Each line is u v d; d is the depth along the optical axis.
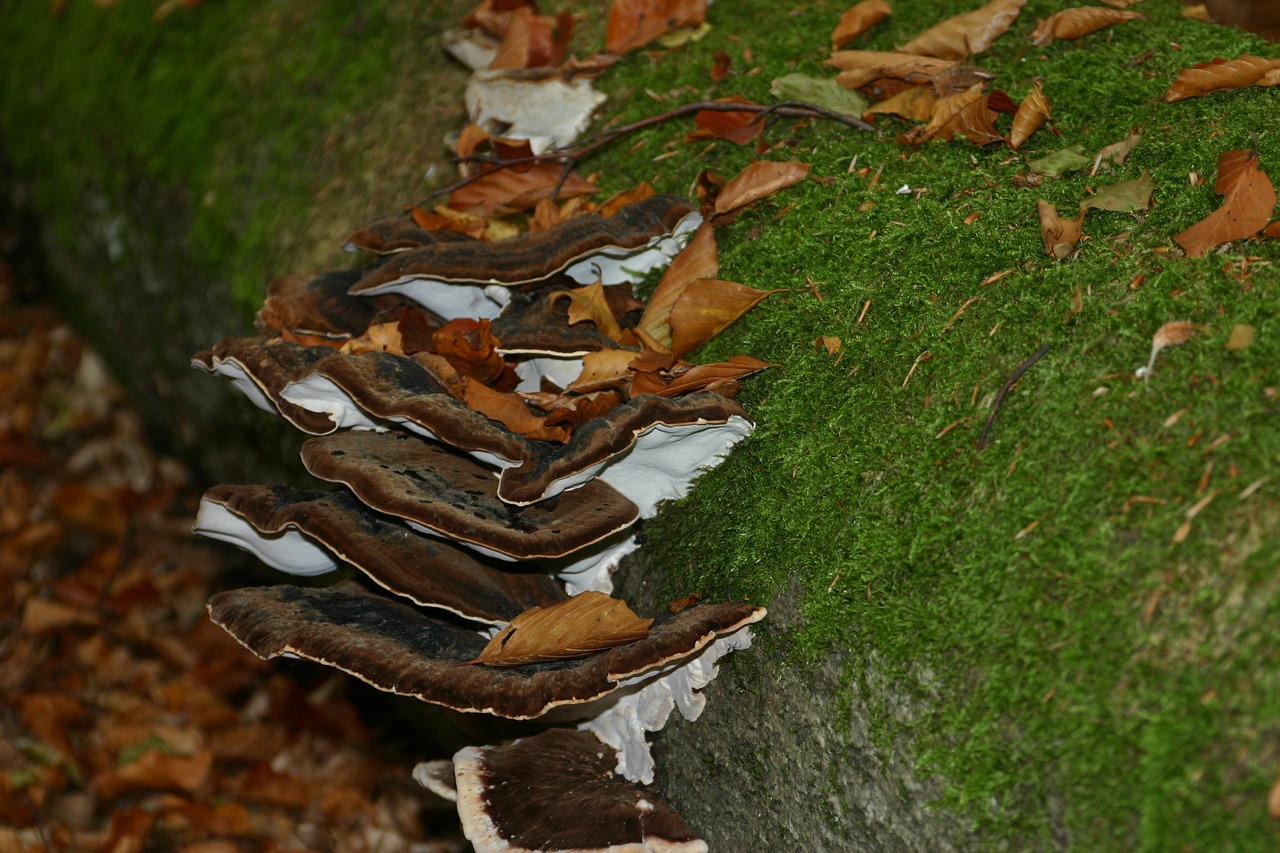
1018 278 2.26
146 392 5.10
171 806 3.98
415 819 4.22
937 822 1.87
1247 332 1.85
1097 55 2.89
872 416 2.26
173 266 4.47
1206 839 1.55
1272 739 1.52
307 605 2.41
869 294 2.44
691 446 2.39
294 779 4.26
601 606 2.13
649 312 2.69
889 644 1.97
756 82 3.29
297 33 4.55
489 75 3.54
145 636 4.79
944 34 3.08
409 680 2.15
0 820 3.76
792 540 2.23
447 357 2.47
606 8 3.96
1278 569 1.61
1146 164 2.42
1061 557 1.82
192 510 5.35
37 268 6.13
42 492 5.35
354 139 4.06
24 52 5.59
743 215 2.83
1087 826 1.67
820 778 2.12
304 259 3.91
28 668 4.52
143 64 4.90
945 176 2.64
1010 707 1.79
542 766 2.53
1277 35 6.62
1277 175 2.20
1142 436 1.86
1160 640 1.67
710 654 2.29
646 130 3.29
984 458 2.02
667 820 2.34
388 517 2.42
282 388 2.39
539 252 2.58
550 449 2.32
